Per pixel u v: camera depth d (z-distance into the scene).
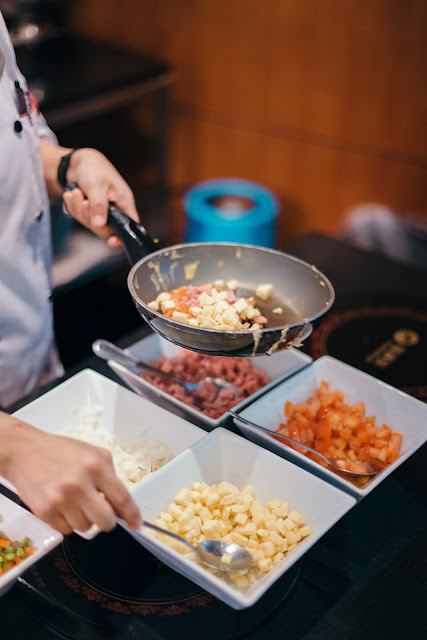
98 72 2.55
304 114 2.77
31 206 1.43
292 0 2.58
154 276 1.24
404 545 1.04
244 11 2.71
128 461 1.13
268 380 1.35
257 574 0.95
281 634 0.90
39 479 0.85
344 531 1.06
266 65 2.76
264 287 1.25
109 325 2.49
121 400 1.21
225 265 1.30
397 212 2.73
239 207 2.89
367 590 0.97
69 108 2.37
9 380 1.49
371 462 1.17
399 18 2.41
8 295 1.42
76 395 1.22
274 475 1.06
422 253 2.73
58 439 0.88
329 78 2.65
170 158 3.20
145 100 2.87
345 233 2.87
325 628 0.91
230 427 1.22
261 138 2.91
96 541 1.01
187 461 1.06
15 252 1.41
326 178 2.83
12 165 1.37
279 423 1.22
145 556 1.00
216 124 3.00
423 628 0.92
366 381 1.28
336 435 1.22
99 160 1.48
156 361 1.37
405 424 1.23
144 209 3.06
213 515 1.03
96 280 2.66
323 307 1.17
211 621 0.91
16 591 0.94
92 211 1.39
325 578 0.98
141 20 2.97
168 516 1.00
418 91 2.49
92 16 3.10
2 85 1.37
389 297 1.71
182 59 2.96
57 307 2.49
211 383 1.30
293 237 3.03
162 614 0.92
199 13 2.81
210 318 1.09
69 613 0.91
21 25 2.69
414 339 1.56
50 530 0.94
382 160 2.67
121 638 0.89
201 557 0.95
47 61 2.60
